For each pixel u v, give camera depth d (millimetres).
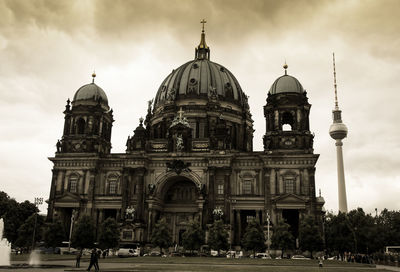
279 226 89375
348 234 100500
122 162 108562
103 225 94500
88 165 108938
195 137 119188
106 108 118250
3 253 49719
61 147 111562
